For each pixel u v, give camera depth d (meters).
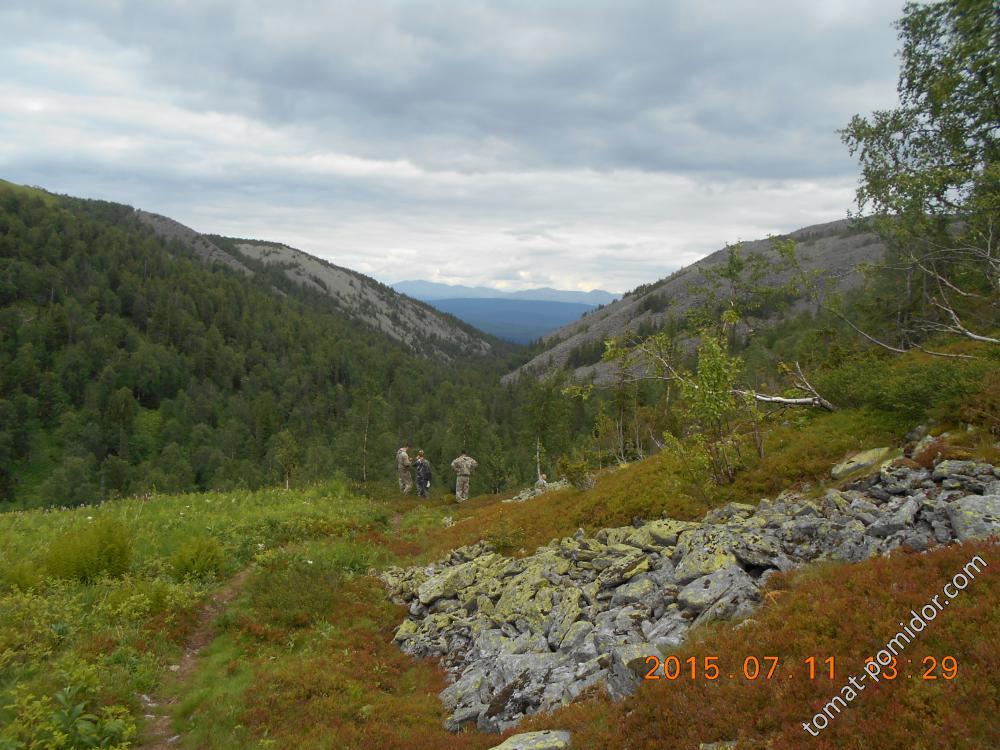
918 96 25.69
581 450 46.16
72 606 12.00
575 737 6.95
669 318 25.36
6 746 7.40
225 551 17.52
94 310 172.62
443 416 143.62
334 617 13.96
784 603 8.06
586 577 12.78
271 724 9.02
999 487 9.63
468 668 11.13
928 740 5.00
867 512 10.81
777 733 5.74
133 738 8.52
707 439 16.31
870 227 25.47
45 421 134.25
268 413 137.12
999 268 20.28
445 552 19.34
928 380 14.77
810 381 21.41
